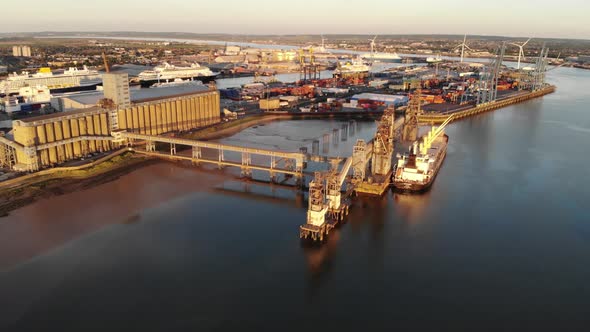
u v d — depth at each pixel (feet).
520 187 515.09
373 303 293.02
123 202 442.91
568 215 435.53
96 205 433.89
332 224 395.55
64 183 488.02
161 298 291.38
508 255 356.59
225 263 334.85
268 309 284.00
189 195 467.11
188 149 645.92
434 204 460.14
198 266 329.31
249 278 317.01
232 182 510.17
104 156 562.66
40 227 383.04
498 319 278.26
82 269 321.32
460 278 322.96
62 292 294.66
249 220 408.87
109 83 623.77
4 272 314.55
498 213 438.81
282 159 598.34
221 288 304.09
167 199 453.99
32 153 501.97
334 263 340.80
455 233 394.52
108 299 288.71
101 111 601.62
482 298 299.58
